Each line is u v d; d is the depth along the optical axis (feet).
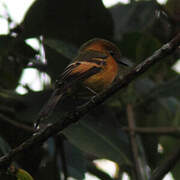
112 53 39.60
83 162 39.93
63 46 38.09
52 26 39.45
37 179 39.32
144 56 38.14
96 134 33.96
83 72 33.14
